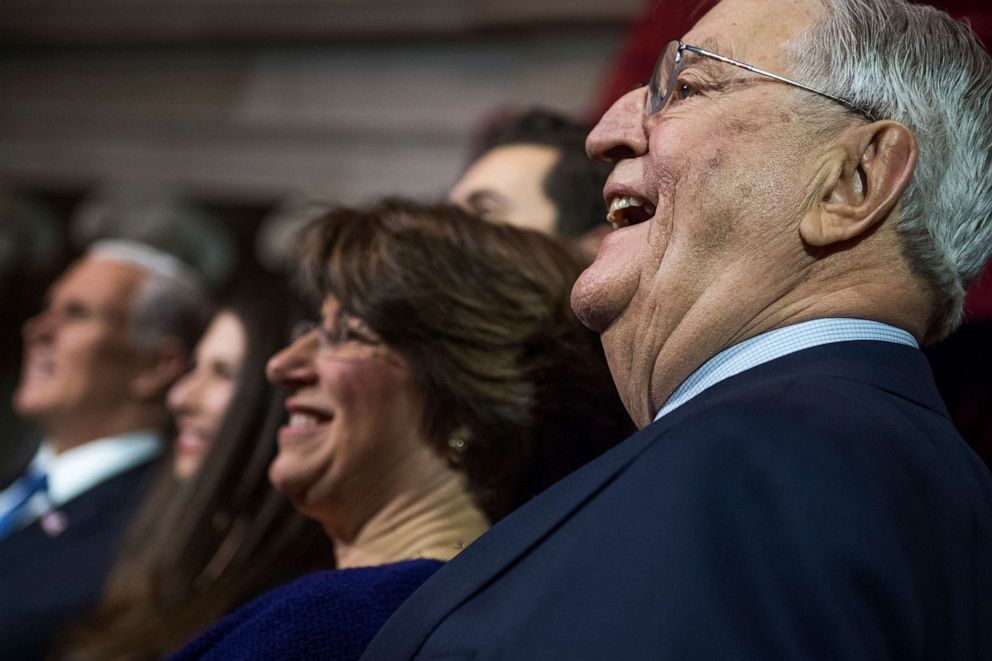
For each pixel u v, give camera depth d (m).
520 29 5.65
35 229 6.94
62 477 3.90
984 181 1.55
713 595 1.16
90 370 4.00
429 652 1.33
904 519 1.23
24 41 7.13
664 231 1.55
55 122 7.03
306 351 2.11
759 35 1.57
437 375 2.02
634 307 1.58
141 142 6.80
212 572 2.75
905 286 1.50
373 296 2.02
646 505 1.24
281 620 1.77
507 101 5.66
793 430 1.24
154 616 2.79
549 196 2.82
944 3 2.30
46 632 3.30
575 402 2.10
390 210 2.14
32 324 4.13
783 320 1.49
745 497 1.20
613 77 3.31
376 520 2.03
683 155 1.54
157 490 3.13
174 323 4.14
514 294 2.06
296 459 2.04
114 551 3.46
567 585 1.24
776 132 1.51
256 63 6.51
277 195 6.42
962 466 1.40
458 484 2.05
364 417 2.02
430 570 1.87
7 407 6.06
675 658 1.14
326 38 6.27
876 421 1.31
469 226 2.12
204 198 6.60
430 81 5.97
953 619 1.25
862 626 1.14
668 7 2.35
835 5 1.56
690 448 1.25
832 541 1.17
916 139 1.50
